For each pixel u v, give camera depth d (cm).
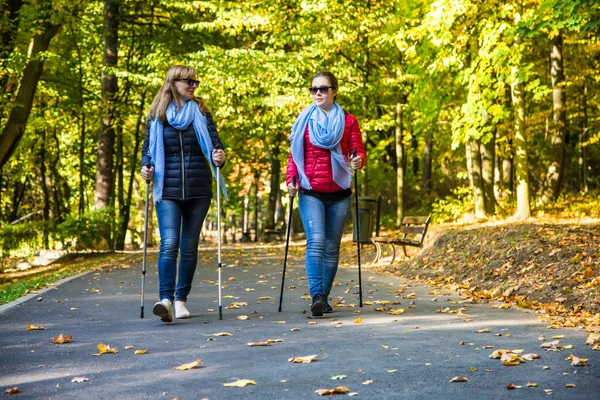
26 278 1769
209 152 734
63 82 2836
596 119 2652
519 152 1888
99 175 2555
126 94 2719
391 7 2283
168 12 2716
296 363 487
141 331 648
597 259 918
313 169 740
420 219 1491
